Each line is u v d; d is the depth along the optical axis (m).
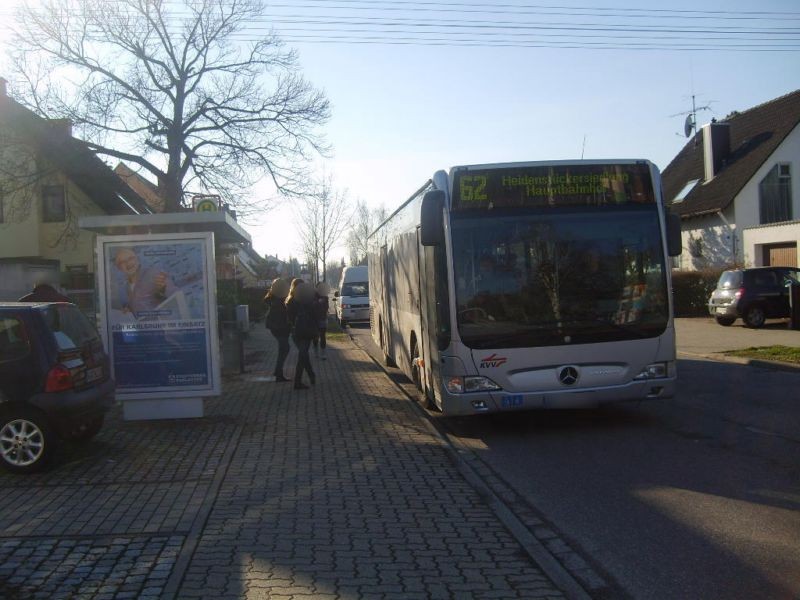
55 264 31.34
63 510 6.18
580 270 8.70
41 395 7.40
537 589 4.43
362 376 14.89
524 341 8.55
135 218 10.02
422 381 10.34
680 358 16.47
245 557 5.01
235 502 6.34
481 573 4.69
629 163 8.92
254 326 35.44
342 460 7.82
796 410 9.97
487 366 8.52
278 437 9.01
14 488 6.90
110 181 30.19
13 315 7.54
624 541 5.30
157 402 9.98
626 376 8.69
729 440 8.36
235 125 26.06
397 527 5.63
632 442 8.45
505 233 8.68
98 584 4.60
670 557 4.96
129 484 6.98
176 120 25.72
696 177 38.47
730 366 14.85
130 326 9.79
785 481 6.66
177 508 6.19
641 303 8.76
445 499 6.37
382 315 16.23
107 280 9.77
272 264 54.81
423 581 4.57
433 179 8.88
